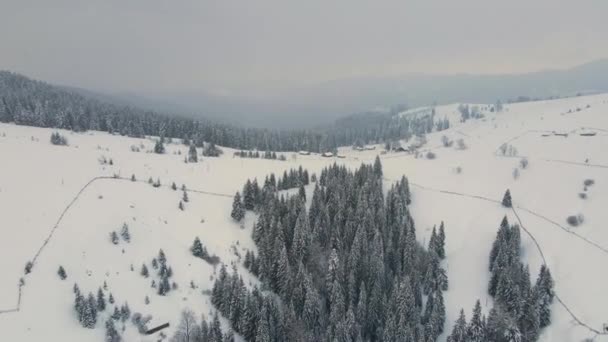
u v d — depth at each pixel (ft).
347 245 395.96
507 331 307.37
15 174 441.68
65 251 340.59
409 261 372.38
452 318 352.69
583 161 547.08
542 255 397.19
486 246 427.74
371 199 446.19
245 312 307.17
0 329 263.29
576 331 317.42
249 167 622.95
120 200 435.12
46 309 287.28
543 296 331.57
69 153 547.49
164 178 526.16
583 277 360.28
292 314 306.55
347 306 339.57
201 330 293.43
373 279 348.79
